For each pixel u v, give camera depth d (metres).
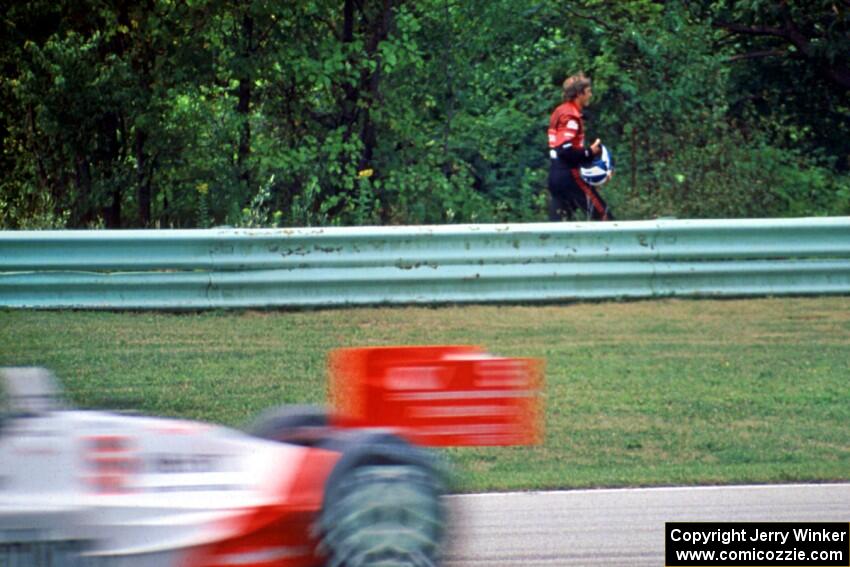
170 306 48.19
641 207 63.34
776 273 52.12
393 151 73.75
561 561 22.50
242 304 48.72
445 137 73.94
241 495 18.44
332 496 18.25
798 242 52.12
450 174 75.19
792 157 73.06
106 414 19.62
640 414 36.62
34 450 18.23
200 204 68.94
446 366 19.83
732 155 67.38
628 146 72.25
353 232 49.09
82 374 39.06
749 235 51.78
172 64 70.38
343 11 75.62
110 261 48.00
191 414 35.25
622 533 24.56
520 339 44.78
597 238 50.66
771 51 86.25
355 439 18.88
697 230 51.25
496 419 19.69
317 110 75.56
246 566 18.39
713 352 43.62
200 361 41.19
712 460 32.06
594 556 22.86
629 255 50.91
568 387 39.16
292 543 18.73
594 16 77.88
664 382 39.94
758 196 65.19
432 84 75.94
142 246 48.19
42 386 19.48
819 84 87.38
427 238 49.59
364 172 68.56
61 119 68.06
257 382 38.88
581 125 57.31
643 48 74.12
